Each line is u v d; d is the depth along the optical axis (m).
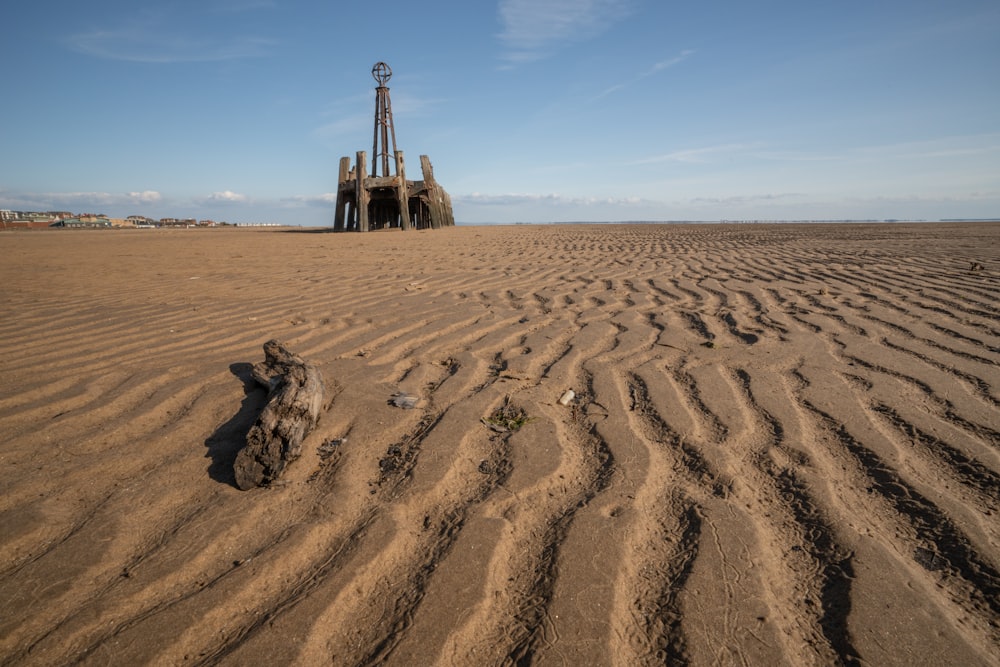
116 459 2.36
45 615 1.54
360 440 2.54
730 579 1.67
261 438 2.28
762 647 1.44
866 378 3.19
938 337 3.97
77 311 5.09
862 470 2.24
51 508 2.02
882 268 7.71
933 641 1.44
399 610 1.57
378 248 12.30
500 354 3.81
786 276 7.13
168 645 1.45
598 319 4.78
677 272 7.68
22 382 3.21
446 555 1.78
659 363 3.56
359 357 3.73
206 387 3.13
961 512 1.93
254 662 1.40
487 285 6.65
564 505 2.07
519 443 2.51
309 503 2.08
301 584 1.67
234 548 1.83
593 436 2.59
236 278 7.25
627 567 1.73
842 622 1.51
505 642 1.47
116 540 1.85
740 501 2.05
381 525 1.92
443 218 27.02
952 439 2.42
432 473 2.26
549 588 1.65
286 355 3.12
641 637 1.48
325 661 1.41
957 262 8.32
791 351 3.74
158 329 4.41
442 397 3.04
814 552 1.79
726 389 3.09
